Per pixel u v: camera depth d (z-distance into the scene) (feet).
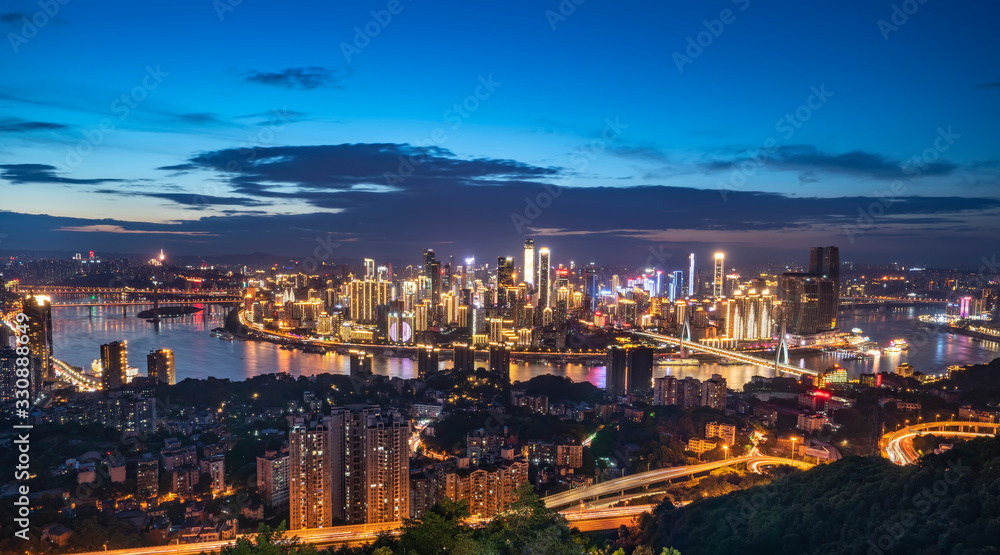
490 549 260.42
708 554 446.60
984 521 357.20
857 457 512.22
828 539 415.23
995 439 451.53
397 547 309.42
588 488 644.69
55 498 573.33
